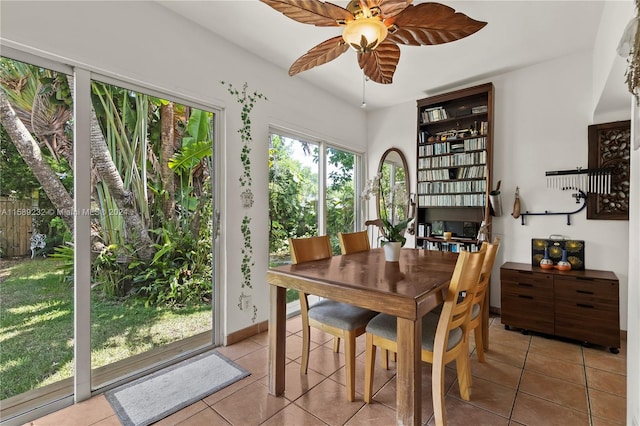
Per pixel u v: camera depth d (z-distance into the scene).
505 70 3.23
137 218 2.15
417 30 1.62
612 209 2.77
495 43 2.70
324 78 3.40
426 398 1.88
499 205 3.25
